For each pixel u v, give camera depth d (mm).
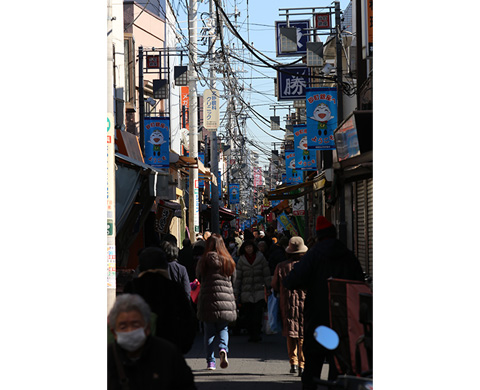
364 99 20391
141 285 6664
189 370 4898
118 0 22500
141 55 24172
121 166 13047
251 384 9367
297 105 36375
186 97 40375
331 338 4914
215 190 30000
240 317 14359
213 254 10266
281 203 44500
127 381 4711
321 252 7598
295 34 24656
